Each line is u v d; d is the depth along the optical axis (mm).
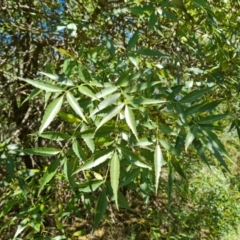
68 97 833
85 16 1927
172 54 1697
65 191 1596
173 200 2701
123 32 1783
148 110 905
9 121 2438
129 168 988
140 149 988
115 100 802
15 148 1283
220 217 2824
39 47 2182
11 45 2295
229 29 1439
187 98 898
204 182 2838
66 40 1874
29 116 2445
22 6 1875
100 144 855
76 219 2299
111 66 1098
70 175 924
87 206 1301
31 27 1904
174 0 1019
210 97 1507
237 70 1557
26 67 2301
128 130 848
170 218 2475
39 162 2420
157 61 1709
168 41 1678
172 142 1581
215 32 1313
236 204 3020
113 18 1772
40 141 2215
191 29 1435
